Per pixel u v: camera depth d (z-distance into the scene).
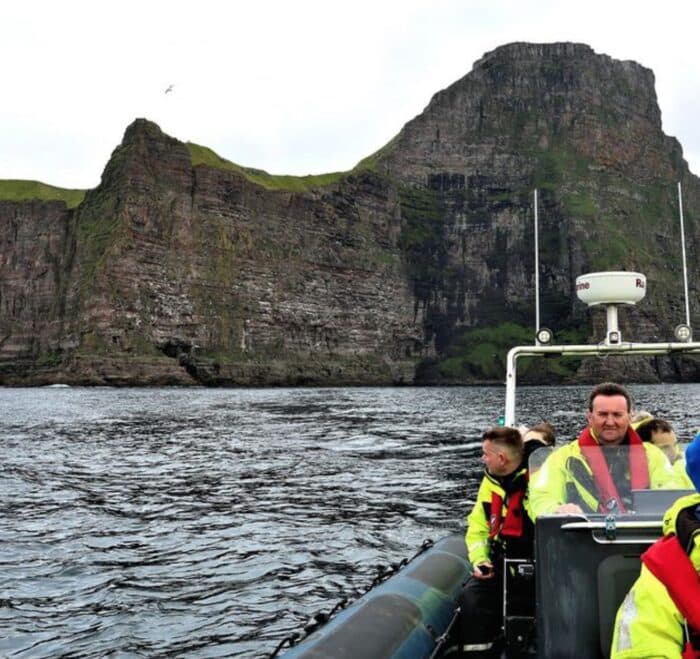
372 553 14.42
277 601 11.51
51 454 32.94
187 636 10.09
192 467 27.97
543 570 4.52
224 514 18.34
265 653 9.48
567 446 5.25
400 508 19.05
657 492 4.87
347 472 26.25
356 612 6.25
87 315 195.75
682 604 3.17
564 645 4.46
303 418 60.41
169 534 16.08
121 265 198.62
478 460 29.70
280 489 22.39
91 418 61.66
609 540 4.44
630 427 5.31
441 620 6.49
